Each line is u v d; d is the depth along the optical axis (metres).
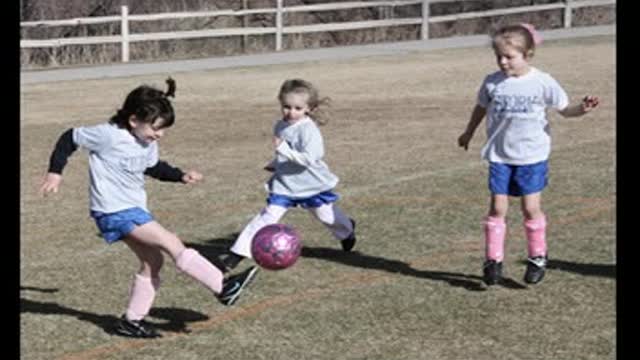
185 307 13.79
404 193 20.55
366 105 33.56
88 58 51.31
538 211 14.30
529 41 14.06
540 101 14.09
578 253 15.96
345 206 19.47
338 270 15.40
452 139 26.98
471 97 34.94
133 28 58.22
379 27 59.28
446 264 15.60
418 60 47.50
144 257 12.59
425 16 58.75
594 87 35.91
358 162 24.02
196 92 38.00
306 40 58.31
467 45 54.12
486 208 19.12
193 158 25.22
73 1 57.28
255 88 38.81
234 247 15.16
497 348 12.20
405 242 16.91
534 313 13.34
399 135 27.73
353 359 11.93
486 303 13.75
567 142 25.81
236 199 20.67
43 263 16.12
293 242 12.81
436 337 12.57
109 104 35.47
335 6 56.31
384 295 14.17
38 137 28.92
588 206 19.00
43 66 49.03
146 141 12.45
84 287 14.84
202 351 12.26
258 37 56.59
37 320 13.40
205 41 55.47
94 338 12.74
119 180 12.39
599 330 12.72
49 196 21.27
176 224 18.67
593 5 63.25
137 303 12.67
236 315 13.45
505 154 14.15
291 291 14.41
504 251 16.17
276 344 12.44
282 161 15.62
